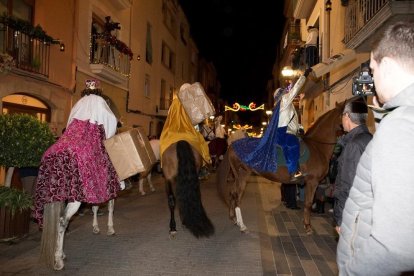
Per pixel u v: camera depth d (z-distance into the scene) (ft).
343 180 10.90
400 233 4.19
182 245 19.19
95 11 46.80
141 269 15.74
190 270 15.71
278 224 24.26
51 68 36.35
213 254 17.84
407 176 4.27
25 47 32.45
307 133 22.70
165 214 26.81
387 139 4.55
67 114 39.17
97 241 19.77
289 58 71.41
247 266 16.30
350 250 5.63
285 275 15.34
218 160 54.65
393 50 5.08
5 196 19.26
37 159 21.04
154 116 75.72
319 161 21.27
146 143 19.12
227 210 28.71
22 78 31.76
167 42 87.15
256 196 35.63
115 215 26.37
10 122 20.71
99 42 46.80
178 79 100.68
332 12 41.24
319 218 26.08
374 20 22.41
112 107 20.56
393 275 4.42
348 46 28.17
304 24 63.98
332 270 15.98
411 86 4.83
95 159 15.87
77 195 14.78
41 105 36.11
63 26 38.58
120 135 17.02
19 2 32.58
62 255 16.19
